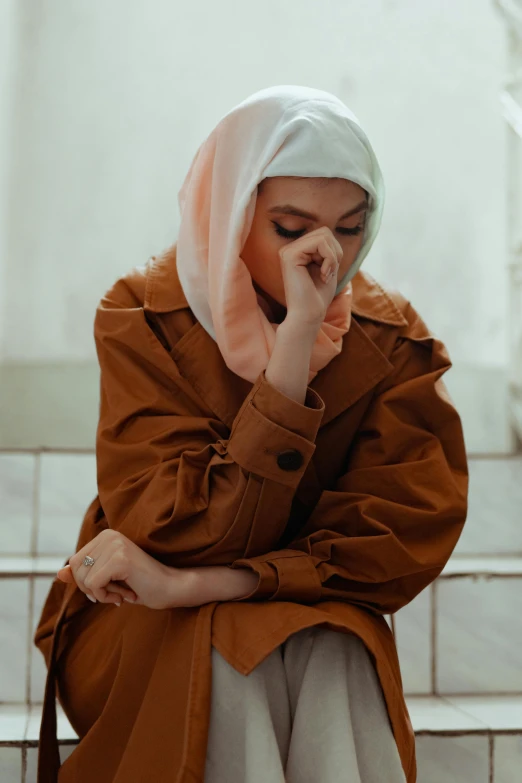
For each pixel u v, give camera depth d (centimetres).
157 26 291
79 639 127
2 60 269
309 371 122
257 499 112
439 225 287
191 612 109
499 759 144
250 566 110
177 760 100
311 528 123
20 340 273
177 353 126
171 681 104
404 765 108
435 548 120
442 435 128
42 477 201
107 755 113
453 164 290
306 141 112
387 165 289
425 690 172
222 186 120
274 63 293
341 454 130
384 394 128
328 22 295
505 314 283
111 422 124
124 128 286
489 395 255
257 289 126
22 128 281
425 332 135
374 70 294
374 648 104
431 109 292
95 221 281
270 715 102
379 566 116
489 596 176
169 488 114
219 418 125
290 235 116
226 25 293
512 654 175
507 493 207
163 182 285
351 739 100
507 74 243
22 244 276
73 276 278
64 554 200
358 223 118
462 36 295
